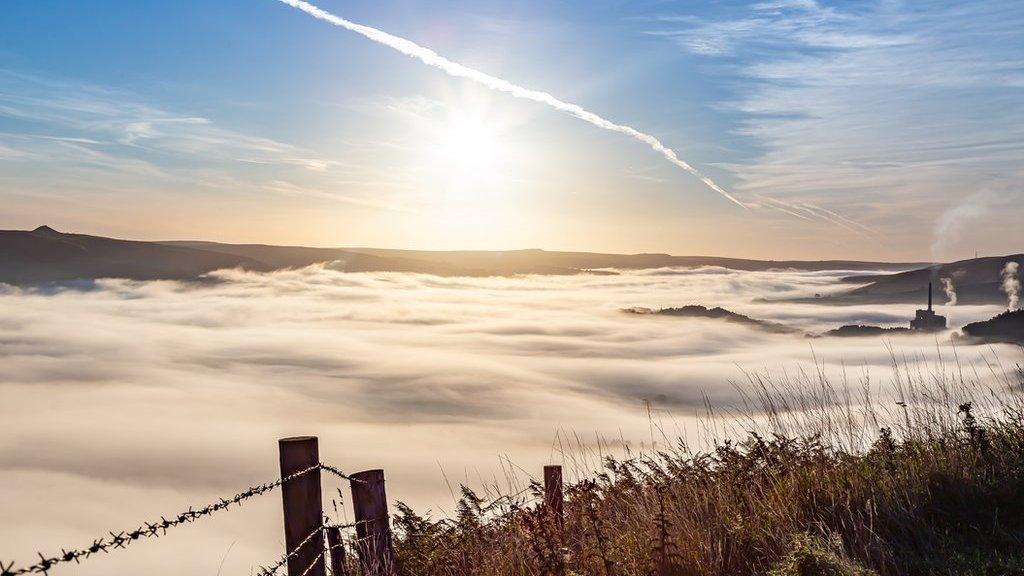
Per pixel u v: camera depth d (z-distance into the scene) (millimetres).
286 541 5031
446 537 6250
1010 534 5176
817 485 6102
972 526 5430
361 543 5539
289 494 5027
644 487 6496
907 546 5211
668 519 5633
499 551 5875
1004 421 6695
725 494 6094
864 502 5711
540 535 5566
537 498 6516
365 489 5621
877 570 4883
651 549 5285
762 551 5305
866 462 6406
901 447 6539
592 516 5730
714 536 5398
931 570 4785
